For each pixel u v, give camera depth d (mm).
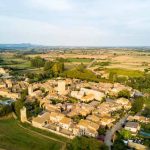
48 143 154375
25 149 145250
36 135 166375
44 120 185375
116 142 151500
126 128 176875
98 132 168625
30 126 182125
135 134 169250
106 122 182625
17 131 172500
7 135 164625
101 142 142750
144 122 191875
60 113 196875
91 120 188500
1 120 193875
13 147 146875
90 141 140875
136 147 149500
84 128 170000
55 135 166750
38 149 146125
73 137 160625
